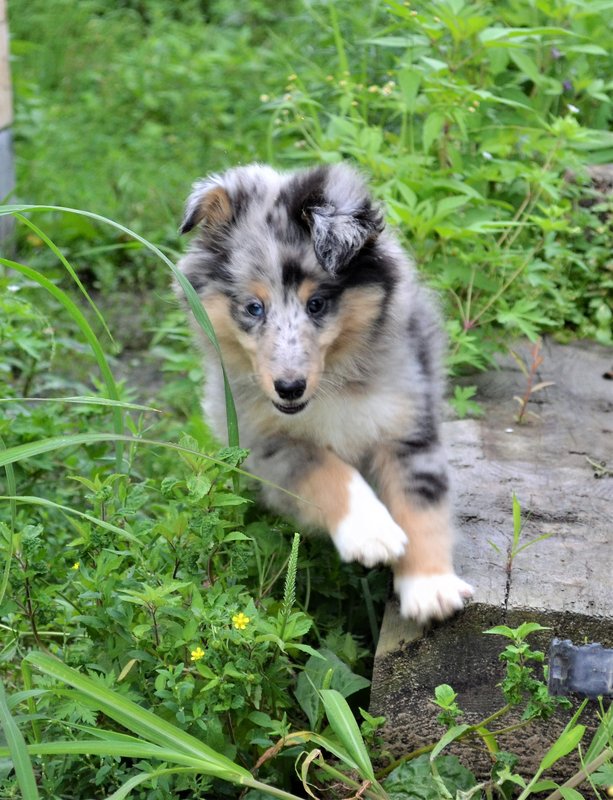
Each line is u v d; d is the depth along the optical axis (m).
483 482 4.70
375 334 4.48
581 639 3.86
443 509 4.35
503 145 6.32
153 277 8.32
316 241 4.14
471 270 5.93
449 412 5.31
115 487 4.69
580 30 7.17
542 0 6.85
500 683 3.78
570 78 7.28
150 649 3.76
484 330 6.04
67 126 9.95
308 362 4.28
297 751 3.82
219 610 3.65
